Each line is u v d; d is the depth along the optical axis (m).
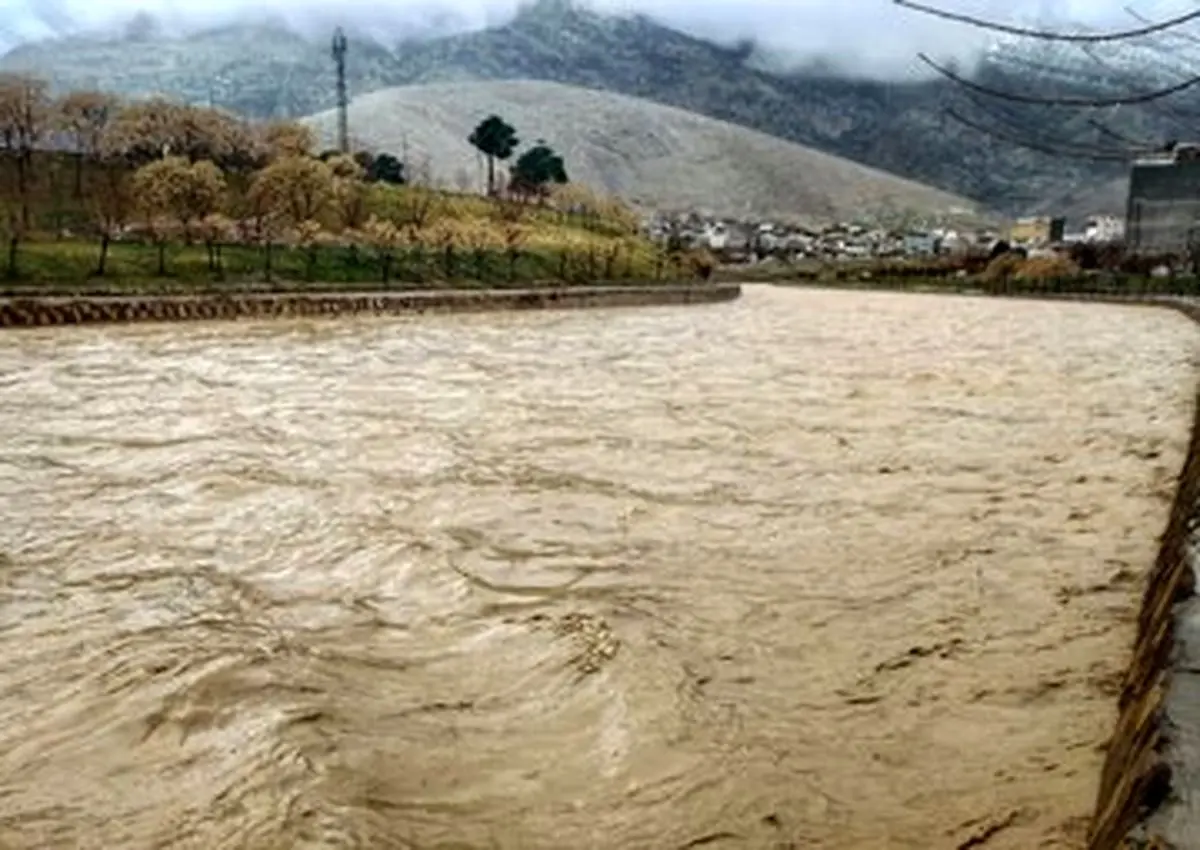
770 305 83.44
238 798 6.46
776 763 7.02
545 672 8.43
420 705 7.81
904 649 9.08
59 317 39.06
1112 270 96.06
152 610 9.77
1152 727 5.14
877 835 6.14
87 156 70.12
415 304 53.38
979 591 10.68
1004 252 122.94
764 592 10.59
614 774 6.85
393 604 10.05
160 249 49.91
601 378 29.77
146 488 14.68
